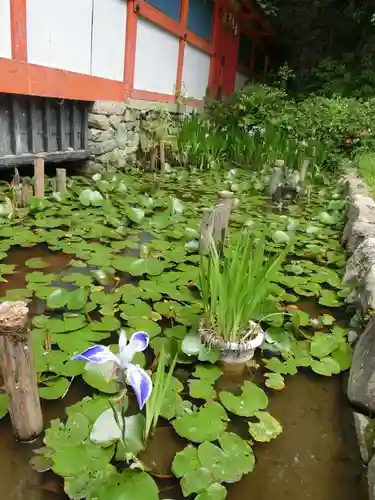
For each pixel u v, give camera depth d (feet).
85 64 16.88
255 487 4.58
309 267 10.07
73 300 7.33
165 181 19.16
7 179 15.65
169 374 5.07
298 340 7.11
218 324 6.48
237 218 13.83
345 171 20.24
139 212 12.30
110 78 18.90
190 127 23.99
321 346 6.91
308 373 6.52
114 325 6.95
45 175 16.57
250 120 27.76
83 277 8.50
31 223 11.55
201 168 22.86
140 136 21.76
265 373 6.31
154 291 8.21
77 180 16.70
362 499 4.54
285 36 46.11
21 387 4.56
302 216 14.98
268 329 7.09
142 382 3.85
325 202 17.28
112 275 8.61
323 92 37.86
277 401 5.89
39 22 13.97
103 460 4.53
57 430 4.90
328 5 41.93
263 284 6.35
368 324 6.45
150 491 4.17
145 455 4.80
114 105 18.99
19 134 14.25
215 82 33.45
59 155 16.26
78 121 17.47
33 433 4.84
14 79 13.10
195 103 29.07
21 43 13.26
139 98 21.61
